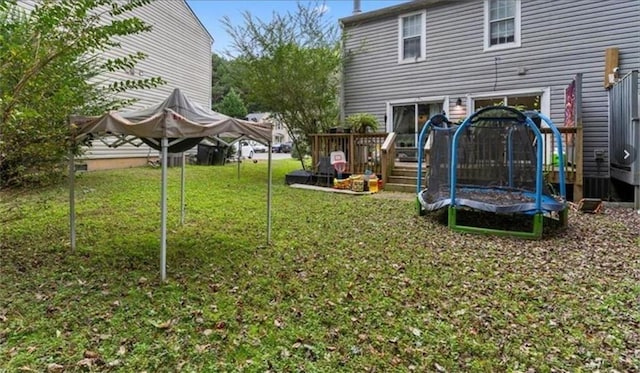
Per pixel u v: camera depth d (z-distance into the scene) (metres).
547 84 9.61
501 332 2.71
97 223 5.82
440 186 6.96
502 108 5.70
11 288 3.40
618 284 3.53
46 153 4.03
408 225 5.93
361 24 12.49
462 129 5.86
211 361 2.38
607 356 2.41
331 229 5.66
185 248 4.68
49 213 6.33
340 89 12.82
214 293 3.37
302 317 2.94
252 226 5.83
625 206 7.28
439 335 2.68
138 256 4.35
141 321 2.86
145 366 2.32
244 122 4.39
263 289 3.47
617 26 8.71
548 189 6.87
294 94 11.70
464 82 10.80
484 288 3.48
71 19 3.39
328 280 3.69
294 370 2.29
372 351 2.50
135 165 14.24
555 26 9.46
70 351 2.46
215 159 16.12
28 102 3.42
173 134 3.53
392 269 3.98
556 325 2.80
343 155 9.95
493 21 10.31
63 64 3.69
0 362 2.33
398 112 12.01
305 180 10.76
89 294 3.31
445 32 11.03
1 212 5.17
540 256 4.40
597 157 8.88
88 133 3.94
